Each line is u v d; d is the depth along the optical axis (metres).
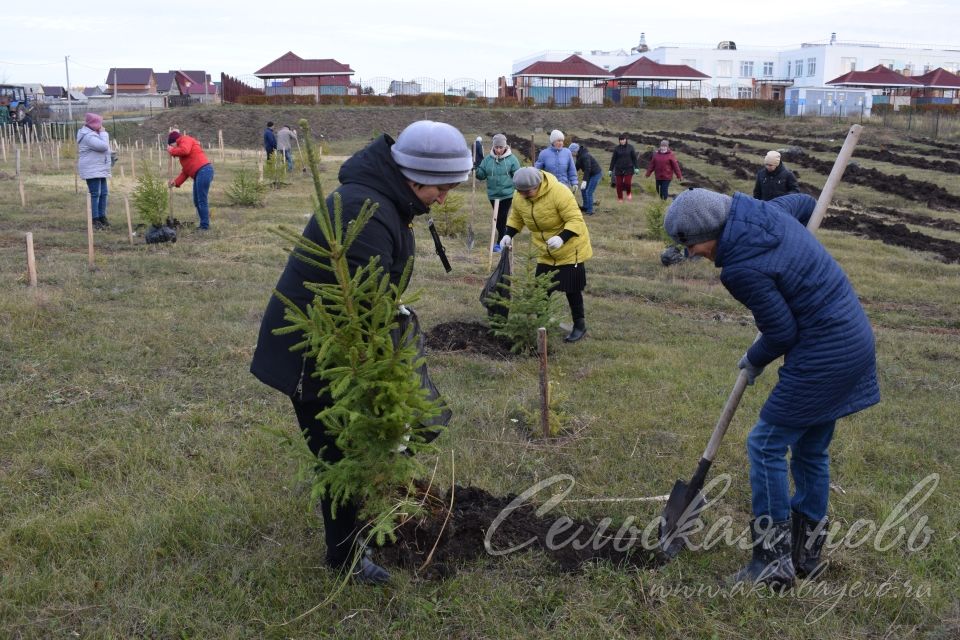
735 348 7.69
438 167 3.23
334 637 3.21
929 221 17.34
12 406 5.34
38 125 41.41
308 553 3.72
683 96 69.31
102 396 5.59
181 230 12.57
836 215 17.09
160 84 100.88
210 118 44.59
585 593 3.52
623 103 55.78
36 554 3.64
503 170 12.05
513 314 7.10
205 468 4.57
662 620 3.37
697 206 3.32
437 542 3.82
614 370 6.67
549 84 73.62
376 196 3.23
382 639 3.21
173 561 3.67
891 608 3.52
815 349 3.30
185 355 6.52
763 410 3.51
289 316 2.97
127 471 4.52
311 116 46.28
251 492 4.28
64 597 3.38
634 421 5.51
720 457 4.96
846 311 3.31
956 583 3.67
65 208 14.39
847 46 77.00
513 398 5.89
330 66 67.38
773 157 12.30
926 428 5.62
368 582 3.53
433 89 69.31
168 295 8.52
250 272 9.83
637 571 3.69
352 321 3.00
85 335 6.88
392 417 3.09
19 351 6.39
